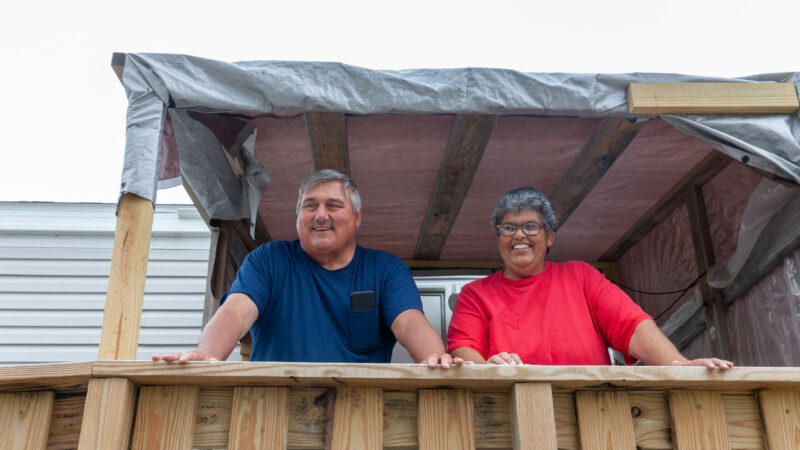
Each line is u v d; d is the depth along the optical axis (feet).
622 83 8.31
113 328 6.51
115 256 6.83
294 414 5.63
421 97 8.05
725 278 10.52
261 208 11.69
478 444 5.66
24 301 18.66
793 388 5.91
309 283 7.86
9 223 19.21
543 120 9.25
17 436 5.48
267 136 9.60
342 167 10.29
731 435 5.86
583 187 10.91
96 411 5.30
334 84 8.05
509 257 8.25
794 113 8.38
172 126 8.74
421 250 13.41
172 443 5.43
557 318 7.73
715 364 5.71
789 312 9.30
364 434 5.52
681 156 10.28
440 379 5.54
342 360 7.40
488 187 11.10
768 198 9.49
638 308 7.57
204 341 6.56
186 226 19.52
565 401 5.87
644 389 5.92
